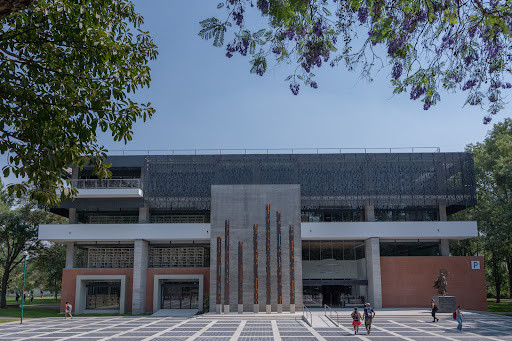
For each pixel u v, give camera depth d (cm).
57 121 990
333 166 4572
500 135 5281
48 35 1001
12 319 3884
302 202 4503
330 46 791
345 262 4741
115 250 4797
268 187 4384
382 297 4425
